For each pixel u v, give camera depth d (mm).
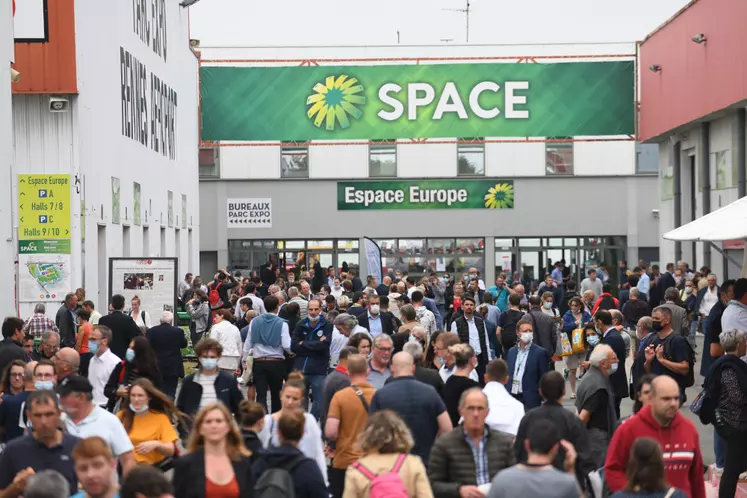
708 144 34812
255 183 55781
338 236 55656
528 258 55781
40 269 27062
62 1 27500
